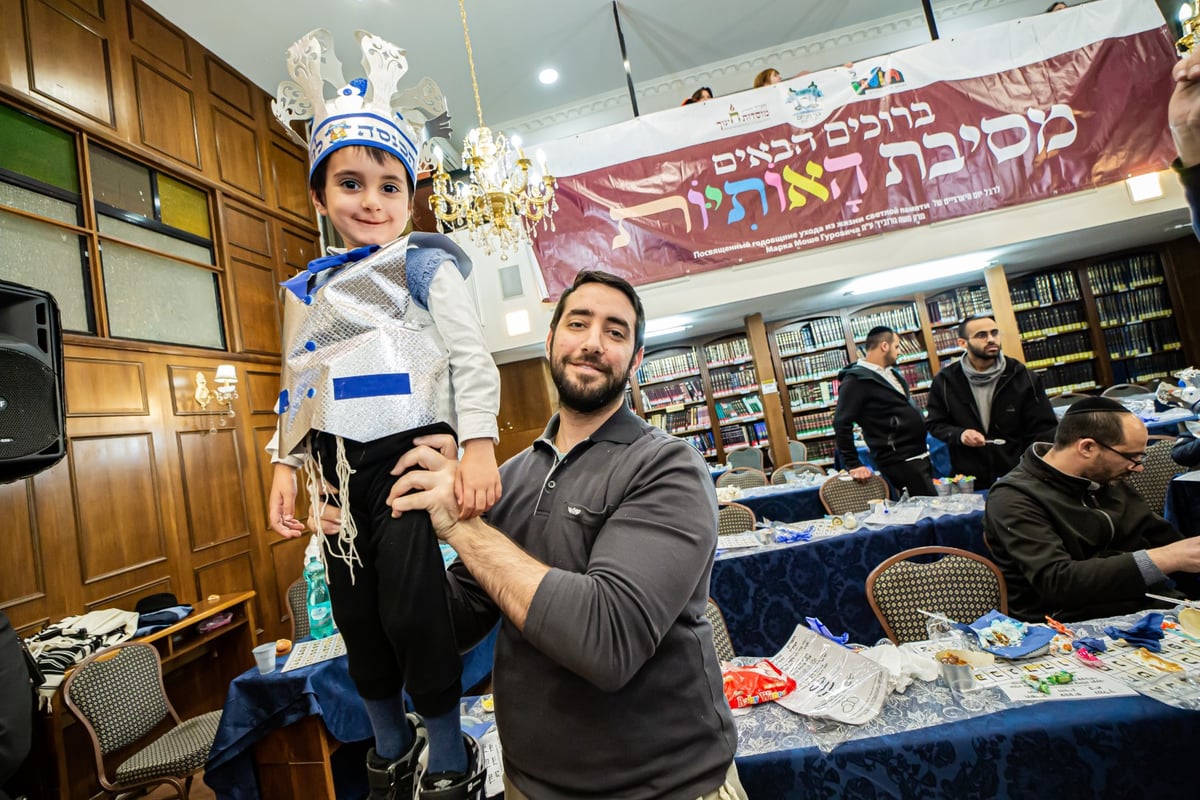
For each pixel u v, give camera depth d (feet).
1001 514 6.06
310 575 8.63
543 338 17.54
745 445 22.65
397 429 2.52
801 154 15.87
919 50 15.61
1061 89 15.08
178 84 15.07
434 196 12.09
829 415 22.21
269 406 16.57
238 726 7.02
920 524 8.64
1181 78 2.98
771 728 3.90
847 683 4.17
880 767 3.47
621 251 16.34
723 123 16.19
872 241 15.80
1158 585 5.29
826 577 8.77
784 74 22.35
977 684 4.00
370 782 2.68
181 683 11.80
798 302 19.15
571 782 2.71
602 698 2.72
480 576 2.58
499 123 23.70
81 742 9.28
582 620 2.36
